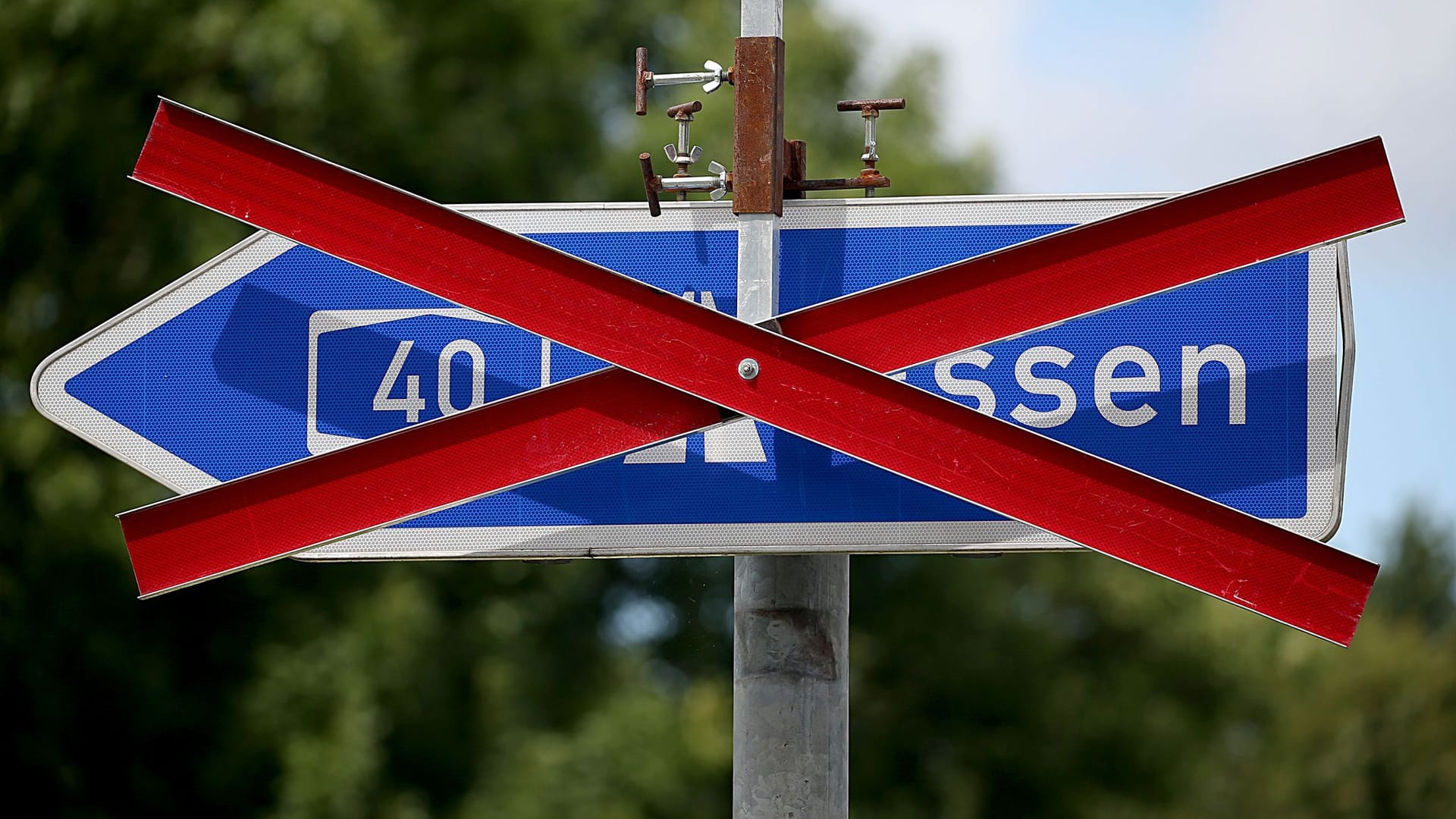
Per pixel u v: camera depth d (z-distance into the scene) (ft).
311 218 11.18
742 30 11.80
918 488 11.88
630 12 70.03
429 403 12.53
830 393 10.75
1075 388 12.03
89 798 45.80
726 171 12.12
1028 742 66.74
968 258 11.52
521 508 12.15
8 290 45.62
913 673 67.46
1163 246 10.85
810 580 12.32
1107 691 68.39
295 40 45.34
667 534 12.03
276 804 44.91
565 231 12.32
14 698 44.09
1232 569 10.57
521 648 56.39
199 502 11.21
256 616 47.83
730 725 57.57
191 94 45.78
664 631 69.46
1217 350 11.95
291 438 12.57
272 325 12.68
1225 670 69.77
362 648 46.44
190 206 45.78
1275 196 10.79
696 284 12.21
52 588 44.42
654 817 52.80
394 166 51.90
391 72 49.24
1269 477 11.83
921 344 10.98
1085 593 68.80
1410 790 133.69
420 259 11.06
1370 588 10.43
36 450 43.50
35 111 45.03
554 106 59.98
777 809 12.08
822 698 12.23
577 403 11.01
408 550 12.20
